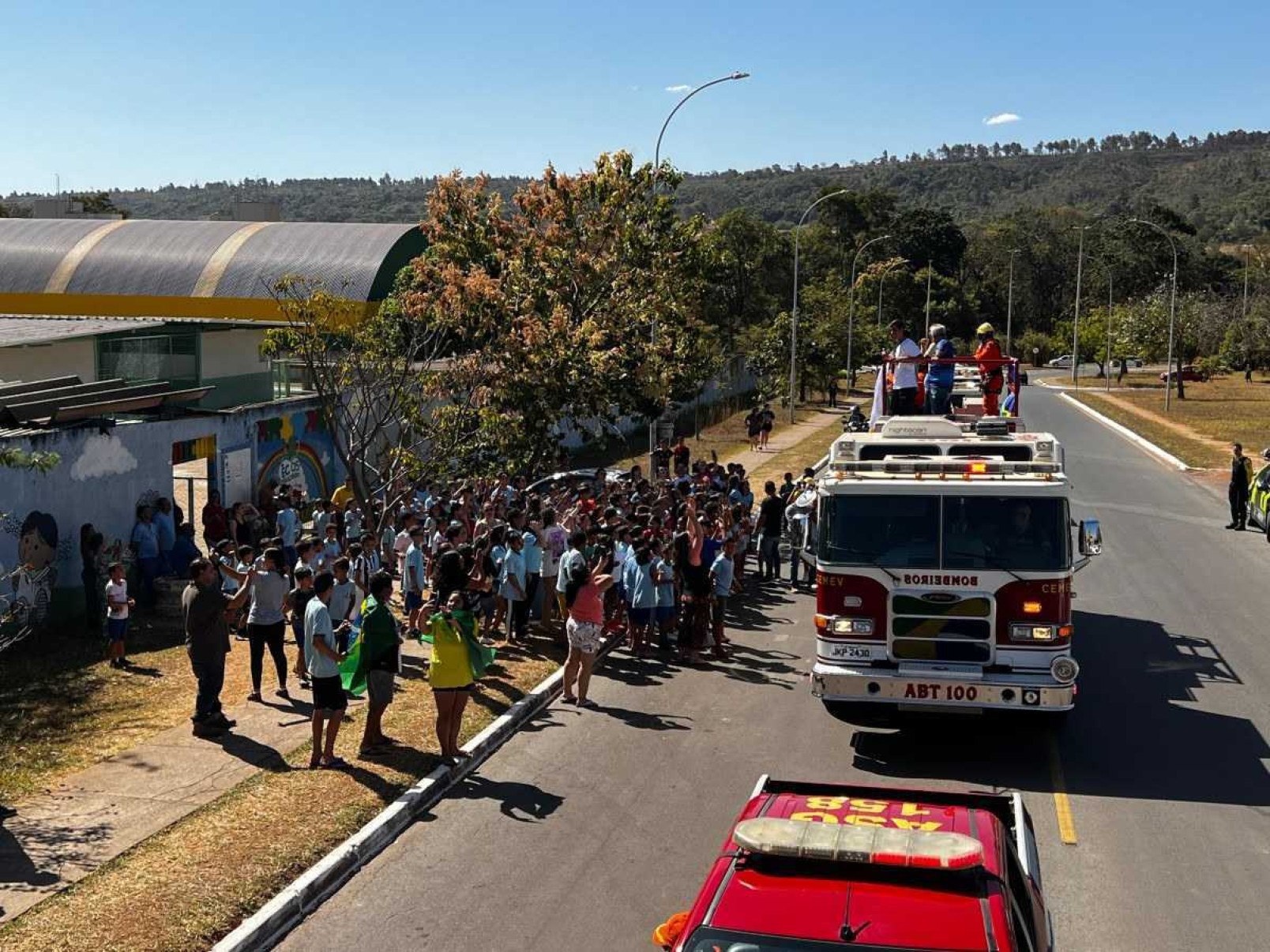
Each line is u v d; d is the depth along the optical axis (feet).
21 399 64.28
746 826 20.06
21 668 52.90
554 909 30.30
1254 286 419.13
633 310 88.58
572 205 92.17
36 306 144.46
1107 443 159.84
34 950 26.71
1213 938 28.81
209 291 139.64
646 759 41.98
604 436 144.36
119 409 70.59
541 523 60.44
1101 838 35.09
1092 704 49.21
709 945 17.92
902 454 45.52
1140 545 87.71
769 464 133.90
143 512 66.03
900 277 350.23
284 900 29.84
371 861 33.14
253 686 48.65
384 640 40.37
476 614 56.49
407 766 39.40
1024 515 40.81
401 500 72.69
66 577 63.93
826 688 41.37
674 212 95.30
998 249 474.49
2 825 34.42
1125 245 442.09
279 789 37.29
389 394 78.59
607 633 59.93
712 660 56.29
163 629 60.80
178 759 40.29
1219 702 49.47
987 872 19.30
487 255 92.94
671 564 58.75
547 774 40.29
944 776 40.37
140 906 28.99
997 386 58.03
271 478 89.66
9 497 59.72
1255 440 158.20
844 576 41.86
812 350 215.92
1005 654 40.86
